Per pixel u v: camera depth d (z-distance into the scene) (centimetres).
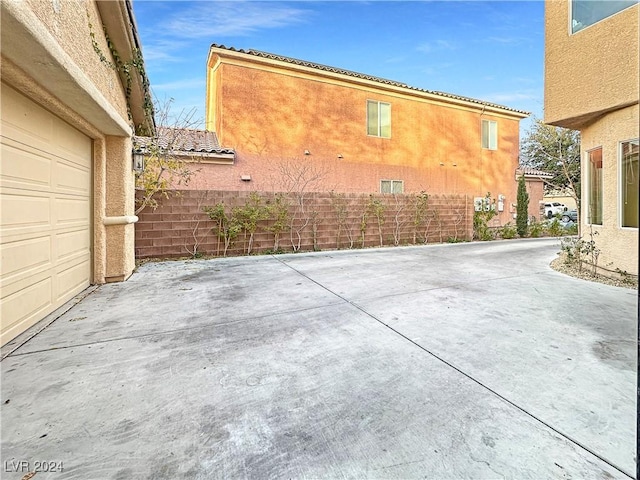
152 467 168
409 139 1399
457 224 1314
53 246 427
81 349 311
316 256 916
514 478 161
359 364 279
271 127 1134
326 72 1192
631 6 530
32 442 185
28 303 366
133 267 688
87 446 183
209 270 707
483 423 202
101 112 465
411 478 161
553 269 712
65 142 466
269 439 189
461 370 268
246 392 238
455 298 481
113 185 596
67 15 359
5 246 327
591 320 384
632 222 568
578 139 1437
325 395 234
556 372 263
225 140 1073
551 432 193
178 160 909
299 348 313
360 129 1292
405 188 1392
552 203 2727
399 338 335
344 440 188
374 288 545
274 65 1122
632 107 555
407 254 956
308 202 1030
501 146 1647
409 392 236
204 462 172
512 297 485
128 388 242
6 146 331
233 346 318
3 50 296
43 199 402
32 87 354
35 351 306
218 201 903
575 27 621
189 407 220
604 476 162
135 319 395
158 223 841
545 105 684
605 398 227
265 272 684
